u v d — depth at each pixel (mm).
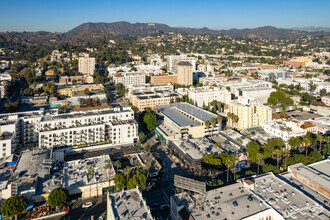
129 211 110500
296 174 154250
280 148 196875
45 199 142250
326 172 158000
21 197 130875
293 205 120812
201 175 178625
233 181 167875
